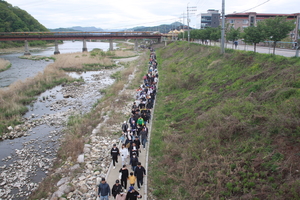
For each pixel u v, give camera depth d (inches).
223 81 970.1
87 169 568.1
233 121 589.3
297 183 357.1
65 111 1101.7
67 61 2546.8
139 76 1702.8
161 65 2174.0
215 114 682.8
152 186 488.7
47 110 1122.0
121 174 462.6
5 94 1268.5
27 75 1968.5
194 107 866.8
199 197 428.1
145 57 3105.3
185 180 475.5
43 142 791.1
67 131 852.0
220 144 560.4
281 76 702.5
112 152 551.8
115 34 4256.9
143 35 4397.1
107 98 1238.9
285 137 467.8
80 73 2139.5
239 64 1024.9
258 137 512.7
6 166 645.9
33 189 542.9
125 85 1507.1
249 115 593.9
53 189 501.4
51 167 633.0
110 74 2060.8
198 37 2186.3
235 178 432.5
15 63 2738.7
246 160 467.2
